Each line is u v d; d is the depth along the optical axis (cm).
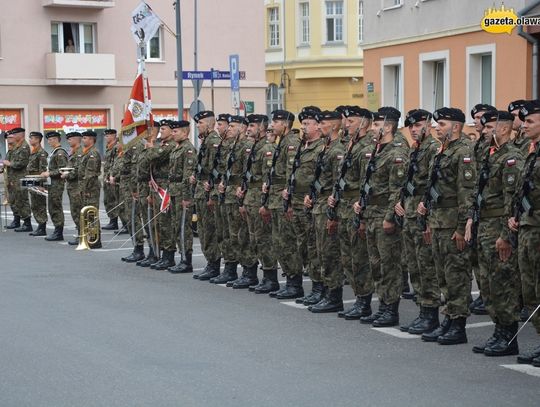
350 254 1220
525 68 2225
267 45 5428
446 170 1048
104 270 1652
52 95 4000
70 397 858
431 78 2597
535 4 2181
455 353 1023
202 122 1537
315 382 903
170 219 1641
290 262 1362
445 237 1053
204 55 4331
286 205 1330
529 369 950
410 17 2630
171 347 1049
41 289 1438
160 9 4200
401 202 1123
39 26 3959
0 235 2236
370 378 917
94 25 4097
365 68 2870
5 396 864
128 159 1838
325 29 5200
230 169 1463
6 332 1127
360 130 1220
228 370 950
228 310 1273
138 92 1847
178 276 1585
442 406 823
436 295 1116
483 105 1237
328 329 1153
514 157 978
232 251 1498
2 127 3897
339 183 1221
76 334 1115
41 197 2198
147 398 852
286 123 1367
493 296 1005
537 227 940
